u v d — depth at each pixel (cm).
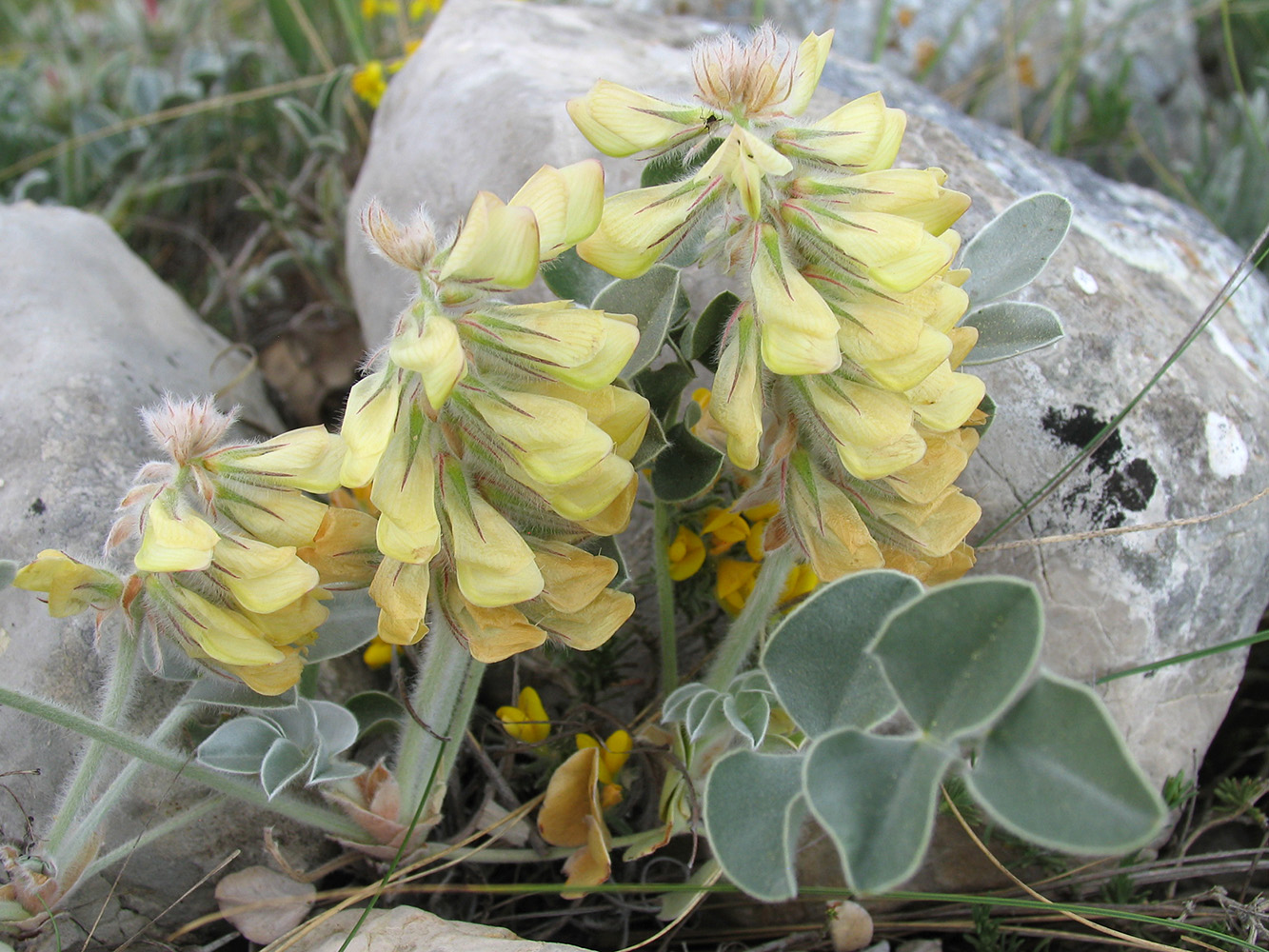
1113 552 21
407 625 14
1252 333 28
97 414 23
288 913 18
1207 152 38
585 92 26
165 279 37
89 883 18
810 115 27
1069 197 28
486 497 15
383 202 28
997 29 41
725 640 19
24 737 19
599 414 14
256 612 15
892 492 15
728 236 15
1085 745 10
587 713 22
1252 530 23
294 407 32
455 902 20
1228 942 19
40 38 49
